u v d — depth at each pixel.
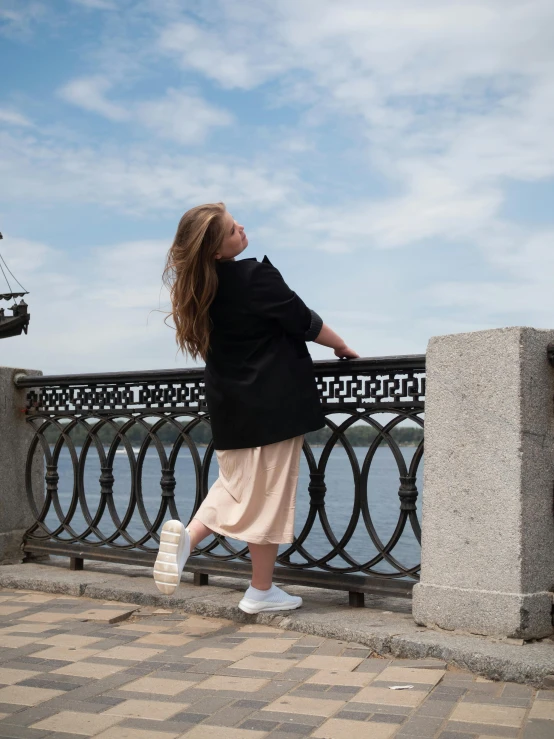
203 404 4.29
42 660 3.09
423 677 2.82
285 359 3.51
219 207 3.46
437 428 3.35
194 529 3.55
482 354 3.23
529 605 3.06
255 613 3.62
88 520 4.78
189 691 2.72
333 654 3.12
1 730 2.37
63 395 4.96
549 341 3.25
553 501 3.22
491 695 2.64
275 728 2.38
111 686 2.78
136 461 4.59
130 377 4.54
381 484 30.22
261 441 3.45
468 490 3.23
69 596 4.30
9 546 5.03
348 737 2.30
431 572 3.32
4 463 5.04
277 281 3.48
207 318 3.50
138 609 3.95
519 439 3.10
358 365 3.72
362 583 3.69
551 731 2.31
